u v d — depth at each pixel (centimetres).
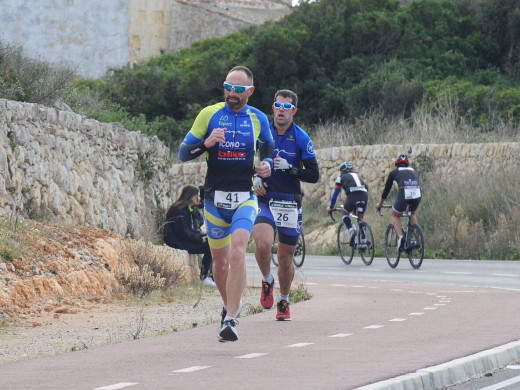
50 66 2541
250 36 6353
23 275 1605
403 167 2686
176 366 991
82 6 7288
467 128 4297
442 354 1043
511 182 3484
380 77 5209
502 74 5466
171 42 7362
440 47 5584
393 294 1862
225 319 1084
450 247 3234
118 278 1822
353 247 2877
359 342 1152
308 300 1753
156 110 5616
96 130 2194
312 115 5362
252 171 1144
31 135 1902
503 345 1114
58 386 883
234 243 1104
